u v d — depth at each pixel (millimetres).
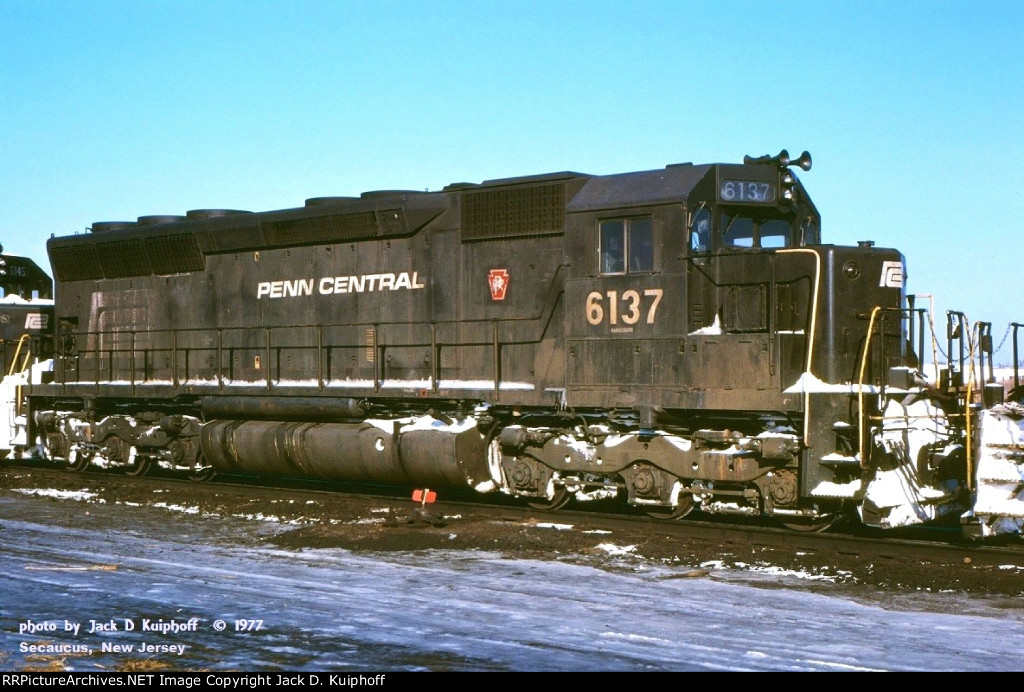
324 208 17312
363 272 17078
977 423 12242
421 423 16047
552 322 14953
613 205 14180
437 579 11375
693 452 13680
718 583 11102
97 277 20953
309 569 11977
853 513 14047
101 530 14773
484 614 9805
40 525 15203
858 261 13250
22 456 22344
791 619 9633
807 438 12695
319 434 17125
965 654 8516
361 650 8648
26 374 21938
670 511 14414
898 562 11789
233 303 18719
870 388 12820
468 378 15852
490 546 13102
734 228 14094
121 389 19891
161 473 21031
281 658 8445
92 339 20859
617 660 8336
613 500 16750
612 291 14234
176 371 18984
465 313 15891
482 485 15633
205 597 10516
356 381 17094
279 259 18141
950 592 10688
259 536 14203
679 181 13789
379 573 11719
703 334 13492
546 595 10594
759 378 13094
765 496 13273
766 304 13367
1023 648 8695
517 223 15281
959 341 13328
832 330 13031
